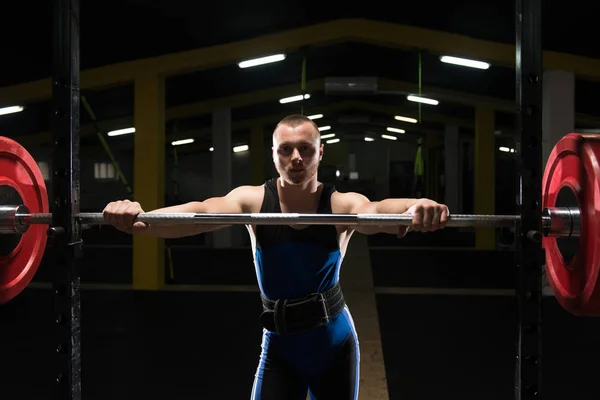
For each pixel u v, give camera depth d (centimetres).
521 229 134
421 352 357
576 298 141
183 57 561
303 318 152
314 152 144
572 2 434
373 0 507
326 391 158
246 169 1560
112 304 510
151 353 352
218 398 275
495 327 426
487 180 941
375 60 720
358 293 570
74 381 140
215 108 850
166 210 141
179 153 1427
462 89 823
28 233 162
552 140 548
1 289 150
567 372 320
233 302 523
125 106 830
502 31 529
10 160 151
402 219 132
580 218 136
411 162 1802
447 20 525
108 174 1557
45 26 473
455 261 842
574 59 541
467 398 278
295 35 557
